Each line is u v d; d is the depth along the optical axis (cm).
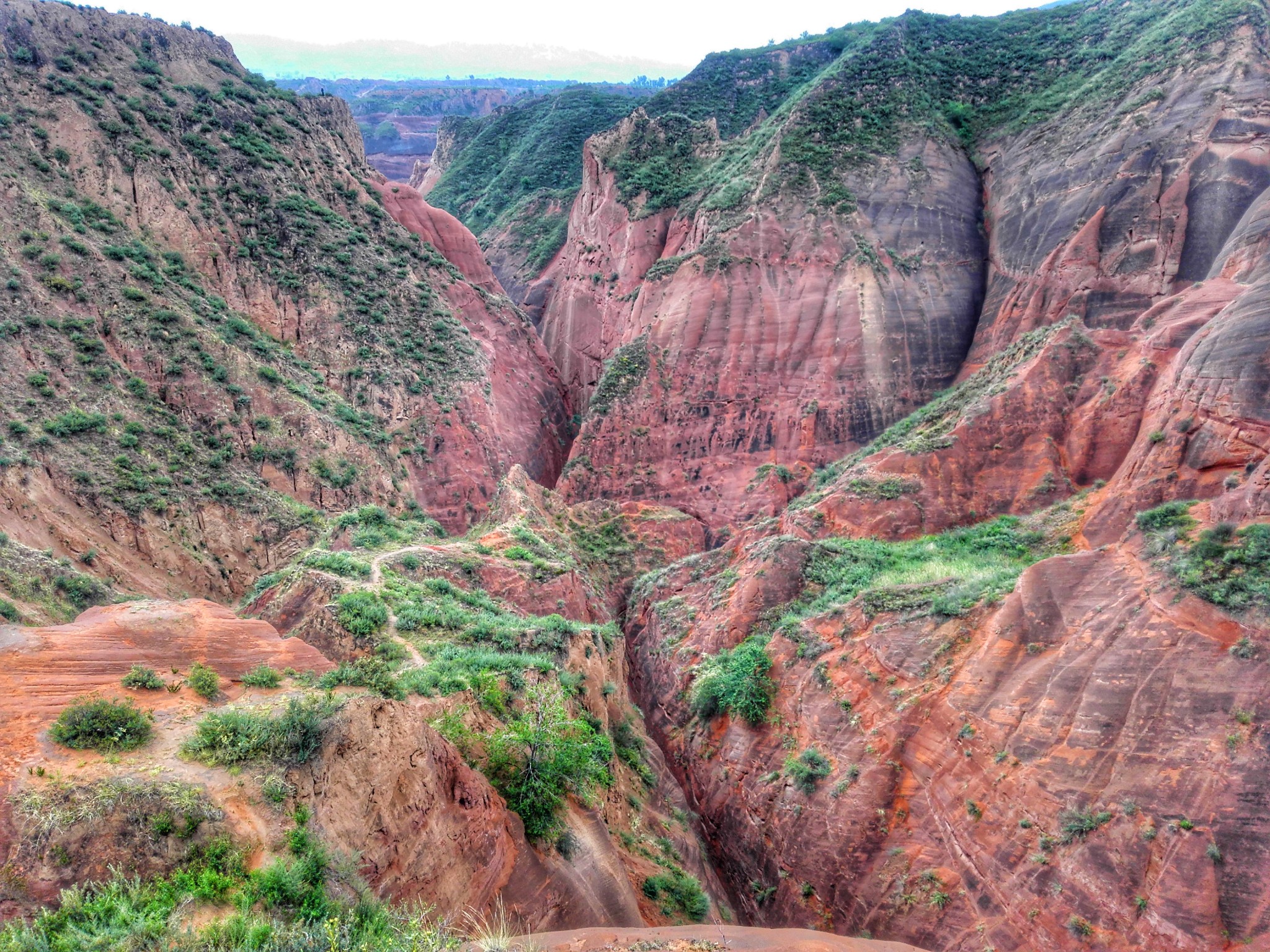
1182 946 1476
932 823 1967
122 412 3838
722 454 5288
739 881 2330
